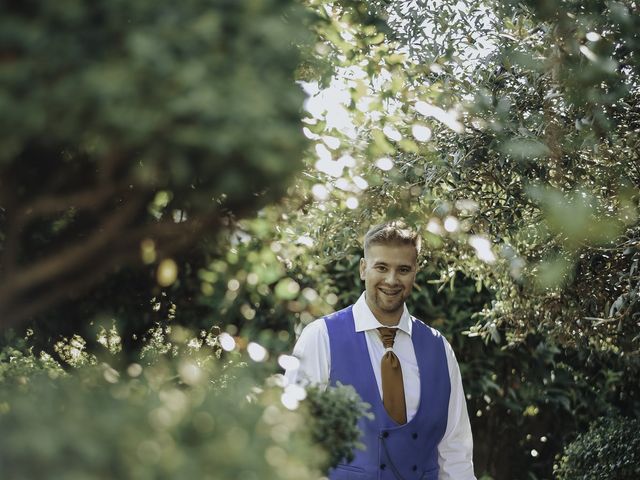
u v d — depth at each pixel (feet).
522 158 8.02
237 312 10.43
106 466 3.76
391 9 9.19
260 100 3.91
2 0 3.90
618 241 8.64
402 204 9.23
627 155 8.27
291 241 7.65
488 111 8.32
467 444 10.28
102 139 3.96
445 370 10.17
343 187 6.33
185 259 6.45
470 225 9.56
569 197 7.64
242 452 4.18
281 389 5.37
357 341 9.93
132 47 3.74
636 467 13.43
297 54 4.52
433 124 9.16
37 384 4.54
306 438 5.34
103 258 5.18
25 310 5.05
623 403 17.65
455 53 9.25
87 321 6.55
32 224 5.44
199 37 3.92
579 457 14.44
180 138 3.83
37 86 3.81
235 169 4.14
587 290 9.67
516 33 8.29
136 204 4.75
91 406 4.17
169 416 4.22
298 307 10.87
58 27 3.87
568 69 6.60
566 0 6.64
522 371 17.61
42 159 4.77
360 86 6.38
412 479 9.75
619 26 6.82
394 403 9.78
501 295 11.03
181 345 6.82
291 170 4.26
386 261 9.74
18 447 3.66
